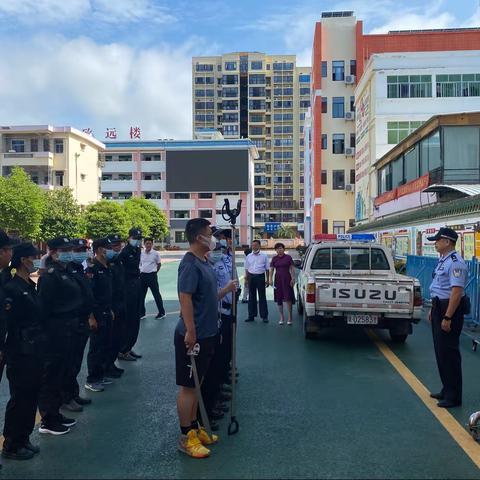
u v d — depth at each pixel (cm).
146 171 7862
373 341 932
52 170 5241
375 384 653
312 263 1041
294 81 11144
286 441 469
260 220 10962
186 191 7588
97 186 5953
